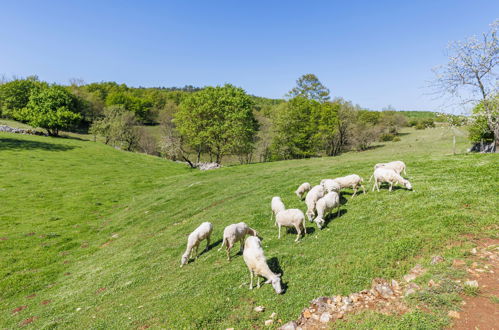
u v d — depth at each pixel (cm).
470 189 1479
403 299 777
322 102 8619
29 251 2180
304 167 3759
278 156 7206
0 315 1395
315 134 6856
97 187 4119
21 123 9200
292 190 2350
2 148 5688
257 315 855
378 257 1012
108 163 5931
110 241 2323
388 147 8250
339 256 1102
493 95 2181
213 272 1234
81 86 16662
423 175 1945
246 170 4438
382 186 1886
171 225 2347
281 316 827
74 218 2941
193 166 6269
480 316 660
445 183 1662
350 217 1465
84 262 1952
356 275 944
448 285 775
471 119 2430
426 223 1200
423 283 818
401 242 1070
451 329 639
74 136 9225
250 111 6388
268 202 2138
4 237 2405
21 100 9694
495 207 1223
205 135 5700
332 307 816
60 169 4991
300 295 905
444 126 3041
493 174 1659
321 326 750
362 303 810
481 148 4025
